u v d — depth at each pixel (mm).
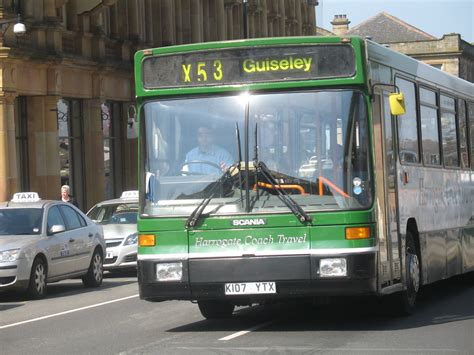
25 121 42094
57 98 42250
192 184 15422
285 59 15367
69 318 19219
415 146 18234
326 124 15188
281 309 19172
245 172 15242
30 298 23672
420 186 18328
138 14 50625
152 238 15422
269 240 15031
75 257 25734
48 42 41219
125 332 16609
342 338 14875
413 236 17938
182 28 56562
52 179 42375
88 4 44312
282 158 15203
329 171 15078
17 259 23141
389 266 15898
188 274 15211
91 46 45531
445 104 20781
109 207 32250
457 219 21219
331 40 15250
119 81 48312
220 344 14609
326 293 14938
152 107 15797
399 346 14023
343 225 14906
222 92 15531
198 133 15539
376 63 15953
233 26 66188
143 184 15633
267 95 15398
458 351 13578
